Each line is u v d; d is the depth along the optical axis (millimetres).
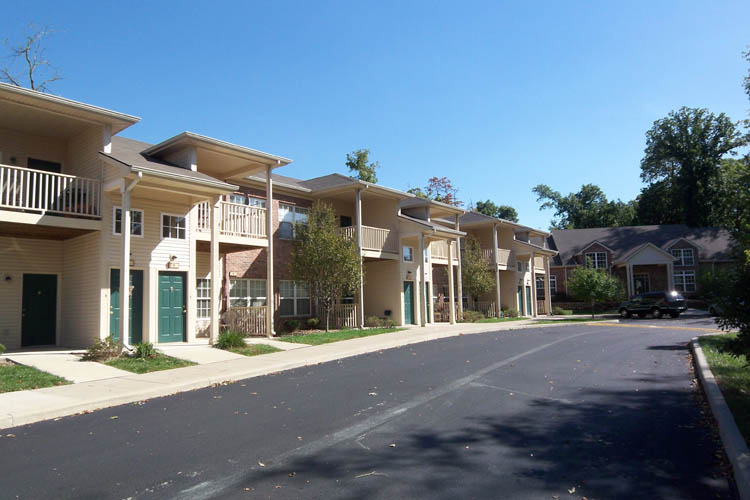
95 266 14188
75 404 8125
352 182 22359
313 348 15406
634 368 11516
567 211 73188
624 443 6031
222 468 5316
